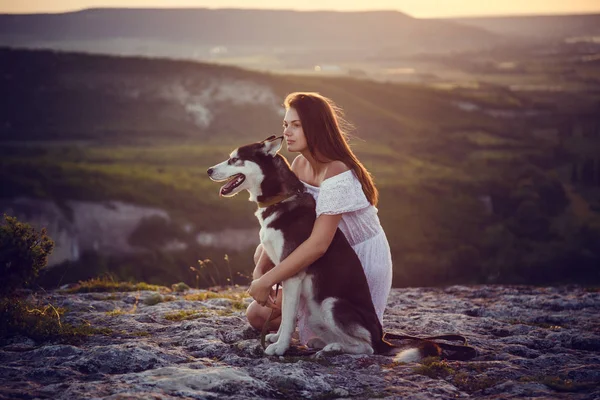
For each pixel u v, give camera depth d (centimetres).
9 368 362
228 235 7125
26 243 449
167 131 15575
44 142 13988
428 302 671
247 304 598
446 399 341
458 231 8312
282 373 368
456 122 19250
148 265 6194
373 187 436
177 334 472
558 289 782
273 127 16012
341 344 415
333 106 452
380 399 338
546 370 398
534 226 9025
